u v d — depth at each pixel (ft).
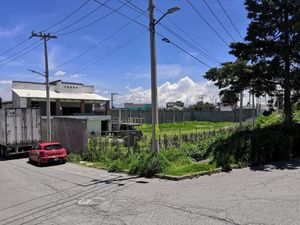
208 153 57.57
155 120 47.55
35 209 28.60
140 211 25.99
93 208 27.84
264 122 137.49
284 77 64.59
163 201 28.86
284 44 61.05
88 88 186.80
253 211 24.22
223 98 71.92
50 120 89.30
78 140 76.13
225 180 37.63
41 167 62.18
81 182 42.11
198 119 274.57
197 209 25.58
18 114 81.92
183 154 56.80
